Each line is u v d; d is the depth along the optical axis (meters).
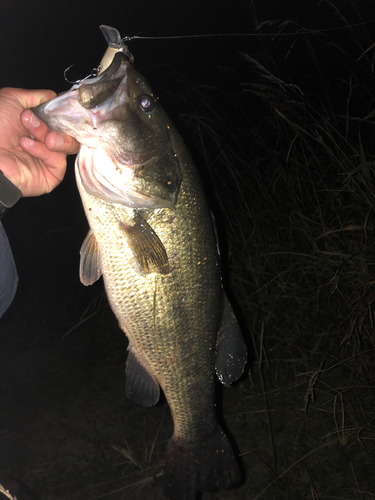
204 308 0.44
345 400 0.70
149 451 0.74
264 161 0.87
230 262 0.87
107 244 0.42
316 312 0.78
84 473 0.72
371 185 0.64
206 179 0.91
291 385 0.76
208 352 0.46
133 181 0.41
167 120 0.42
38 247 1.24
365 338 0.72
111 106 0.39
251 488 0.64
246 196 0.87
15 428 0.83
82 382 0.92
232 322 0.47
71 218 1.28
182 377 0.46
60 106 0.38
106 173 0.40
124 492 0.68
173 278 0.43
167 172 0.41
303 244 0.79
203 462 0.50
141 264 0.42
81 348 1.03
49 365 0.99
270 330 0.83
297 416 0.72
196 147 0.94
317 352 0.73
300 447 0.68
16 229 1.26
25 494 0.69
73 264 1.22
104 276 0.43
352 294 0.71
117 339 1.03
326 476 0.63
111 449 0.76
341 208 0.69
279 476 0.64
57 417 0.84
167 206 0.41
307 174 0.79
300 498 0.61
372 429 0.65
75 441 0.79
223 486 0.49
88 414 0.84
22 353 1.05
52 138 0.36
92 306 1.13
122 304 0.43
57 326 1.12
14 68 2.87
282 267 0.82
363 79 0.88
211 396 0.48
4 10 3.27
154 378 0.47
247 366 0.81
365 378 0.71
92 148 0.40
